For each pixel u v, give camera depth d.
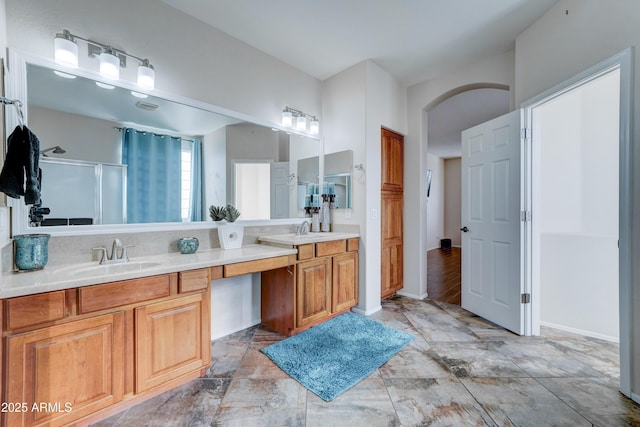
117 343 1.40
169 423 1.39
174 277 1.61
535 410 1.47
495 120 2.64
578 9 1.87
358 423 1.39
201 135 2.26
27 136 1.25
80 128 1.73
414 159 3.50
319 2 2.05
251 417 1.43
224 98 2.39
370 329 2.49
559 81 2.03
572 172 2.55
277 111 2.82
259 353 2.09
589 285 2.37
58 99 1.65
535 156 2.38
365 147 2.89
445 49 2.70
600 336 2.31
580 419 1.41
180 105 2.13
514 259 2.43
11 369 1.13
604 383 1.71
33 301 1.17
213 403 1.53
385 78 3.15
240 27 2.33
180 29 2.12
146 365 1.50
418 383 1.71
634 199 1.54
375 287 2.99
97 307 1.33
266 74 2.71
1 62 1.38
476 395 1.60
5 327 1.11
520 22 2.29
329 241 2.63
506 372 1.82
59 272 1.43
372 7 2.10
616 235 2.36
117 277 1.39
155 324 1.53
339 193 3.13
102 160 1.81
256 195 2.63
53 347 1.23
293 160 2.94
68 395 1.26
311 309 2.47
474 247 2.88
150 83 1.87
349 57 2.82
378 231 3.05
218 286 2.37
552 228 2.63
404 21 2.27
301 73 3.06
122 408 1.46
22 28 1.52
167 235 2.07
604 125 2.43
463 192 3.05
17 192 1.21
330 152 3.21
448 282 4.21
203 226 2.26
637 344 1.53
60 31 1.63
